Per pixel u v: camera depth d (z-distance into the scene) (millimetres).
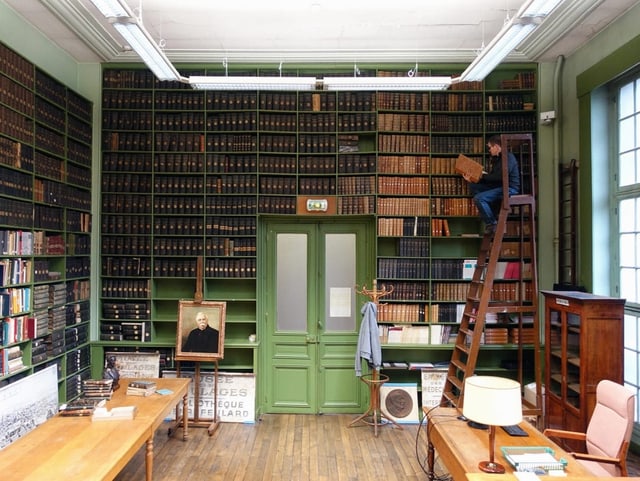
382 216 5750
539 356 5004
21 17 4621
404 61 5820
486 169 5762
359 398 5875
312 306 5973
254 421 5496
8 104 4172
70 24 4781
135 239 5715
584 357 4066
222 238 5746
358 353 5285
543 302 5711
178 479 4062
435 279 5711
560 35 5078
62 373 4992
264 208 5758
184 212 5734
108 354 5555
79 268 5418
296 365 5914
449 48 5566
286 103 5816
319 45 5480
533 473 2598
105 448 2994
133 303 5730
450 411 3732
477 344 4789
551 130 5809
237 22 4934
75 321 5312
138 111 5766
